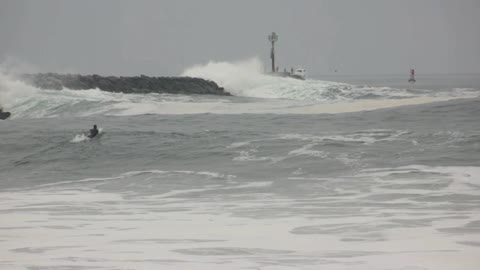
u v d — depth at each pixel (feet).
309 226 207.41
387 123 429.38
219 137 394.73
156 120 496.64
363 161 317.42
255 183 291.38
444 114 449.48
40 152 388.98
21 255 176.45
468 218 212.64
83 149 387.75
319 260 167.12
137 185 299.38
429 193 253.65
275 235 195.83
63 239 195.11
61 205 254.88
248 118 489.67
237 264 165.17
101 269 162.40
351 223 209.87
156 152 370.12
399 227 202.39
